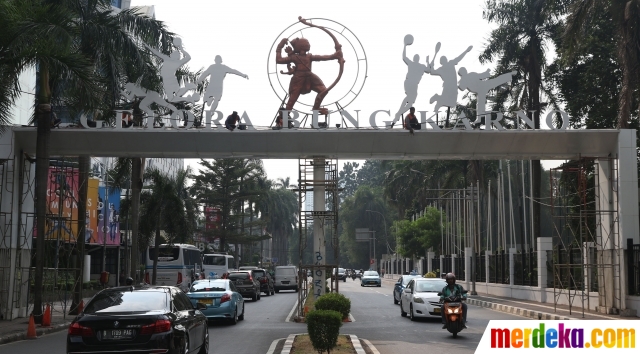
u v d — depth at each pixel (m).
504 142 23.77
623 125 24.47
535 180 35.28
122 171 34.41
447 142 23.70
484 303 34.19
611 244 24.56
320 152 23.92
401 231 65.94
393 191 81.25
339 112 23.75
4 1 20.11
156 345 11.05
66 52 20.92
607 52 34.22
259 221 78.50
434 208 64.56
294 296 46.28
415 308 23.95
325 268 25.12
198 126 23.66
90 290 38.19
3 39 20.34
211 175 73.88
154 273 39.81
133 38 27.81
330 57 24.20
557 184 35.19
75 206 38.44
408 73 23.83
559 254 29.94
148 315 11.22
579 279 29.31
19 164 23.84
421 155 24.19
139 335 11.05
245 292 38.28
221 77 23.86
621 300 23.88
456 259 51.44
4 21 20.20
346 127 23.64
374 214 115.12
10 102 21.28
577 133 23.73
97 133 23.16
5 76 20.61
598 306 25.59
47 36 20.48
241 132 23.28
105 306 11.83
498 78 23.95
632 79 24.66
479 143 23.77
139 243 45.88
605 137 23.98
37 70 24.64
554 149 24.14
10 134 23.23
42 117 21.98
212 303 22.23
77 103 24.09
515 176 42.31
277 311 30.06
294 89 24.03
